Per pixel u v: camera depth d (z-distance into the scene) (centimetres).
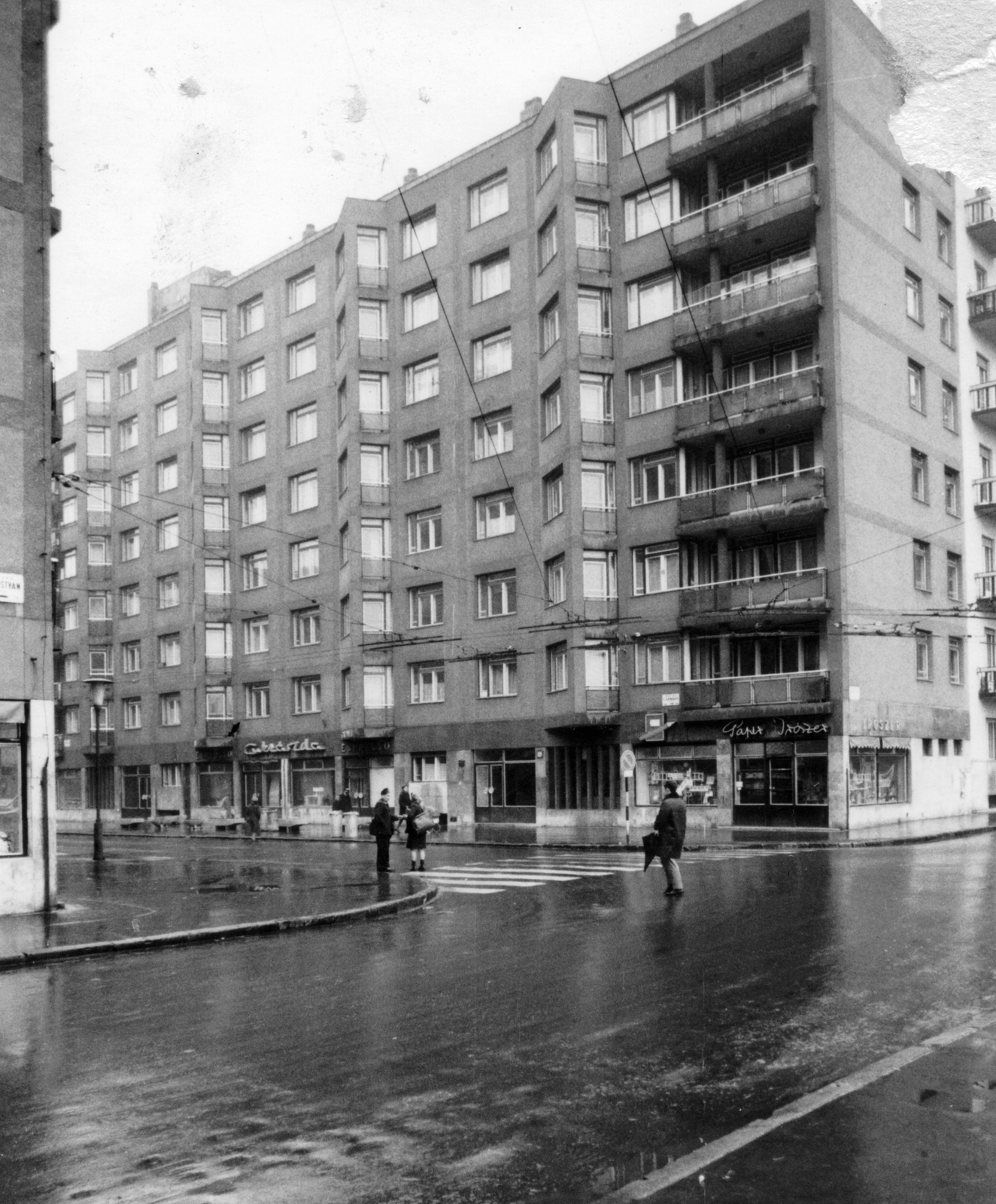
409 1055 742
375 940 1341
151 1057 759
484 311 4406
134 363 6241
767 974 992
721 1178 503
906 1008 844
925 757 3847
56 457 1995
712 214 3672
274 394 5406
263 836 4209
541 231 4175
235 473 5622
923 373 3997
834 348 3459
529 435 4219
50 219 1786
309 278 5250
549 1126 586
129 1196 506
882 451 3672
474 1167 529
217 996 988
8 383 1680
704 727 3656
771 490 3538
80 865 2611
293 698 5241
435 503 4572
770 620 3519
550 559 4081
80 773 6519
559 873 2158
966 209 4356
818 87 3481
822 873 1959
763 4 3594
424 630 4606
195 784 5747
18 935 1391
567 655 3928
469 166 4484
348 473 4781
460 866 2408
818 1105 602
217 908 1644
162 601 5962
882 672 3597
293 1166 537
